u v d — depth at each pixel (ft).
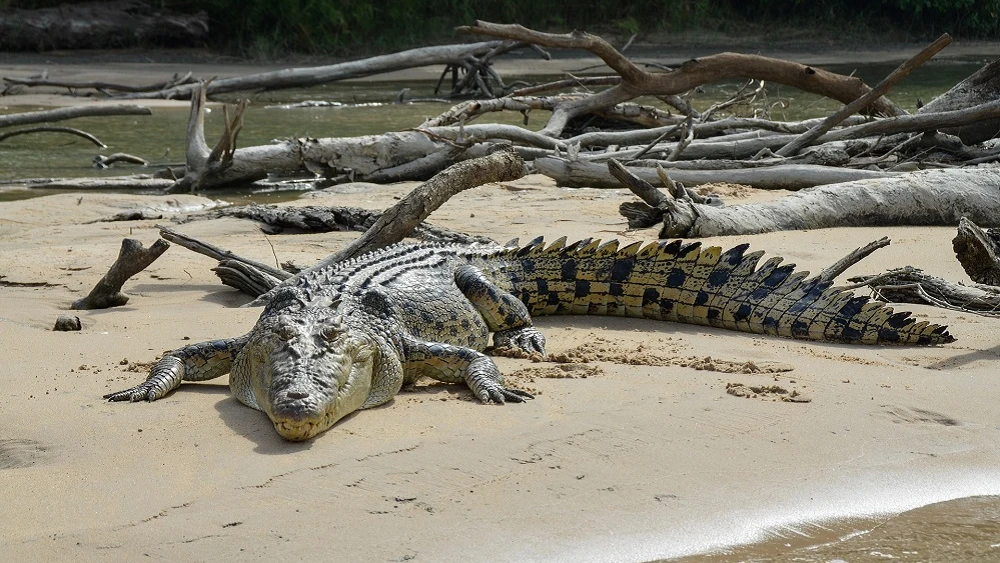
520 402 17.70
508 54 136.87
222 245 32.89
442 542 12.78
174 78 96.63
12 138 70.64
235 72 115.34
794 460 15.47
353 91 105.40
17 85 94.17
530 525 13.28
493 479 14.51
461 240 31.58
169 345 21.54
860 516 13.92
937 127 47.01
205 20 132.46
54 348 21.16
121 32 127.34
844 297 22.02
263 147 51.90
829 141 49.39
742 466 15.21
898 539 13.29
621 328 23.48
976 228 24.75
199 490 14.02
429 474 14.58
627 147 56.75
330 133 69.10
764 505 14.08
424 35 144.46
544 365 20.22
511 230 35.29
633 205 35.14
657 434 16.21
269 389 16.03
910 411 17.40
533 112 85.15
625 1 158.81
